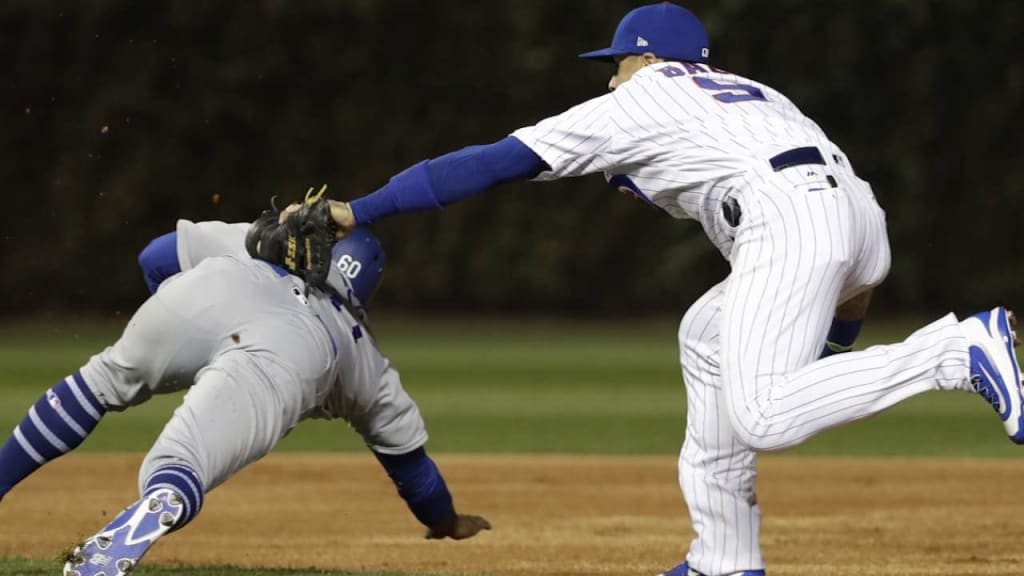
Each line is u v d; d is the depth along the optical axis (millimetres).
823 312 13570
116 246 92562
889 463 31484
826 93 95188
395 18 98062
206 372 13953
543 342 76812
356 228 15898
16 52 93000
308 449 34562
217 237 16047
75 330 83312
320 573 17062
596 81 99438
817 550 20734
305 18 96750
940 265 96375
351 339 15094
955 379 13594
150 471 13352
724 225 14102
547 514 24500
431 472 16438
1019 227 96250
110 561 12734
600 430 38438
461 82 99250
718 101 14195
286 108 97000
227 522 23422
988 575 18625
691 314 15055
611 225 96125
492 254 96062
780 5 93875
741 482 15000
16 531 22172
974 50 96125
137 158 93688
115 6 93438
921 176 95312
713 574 15062
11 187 92438
